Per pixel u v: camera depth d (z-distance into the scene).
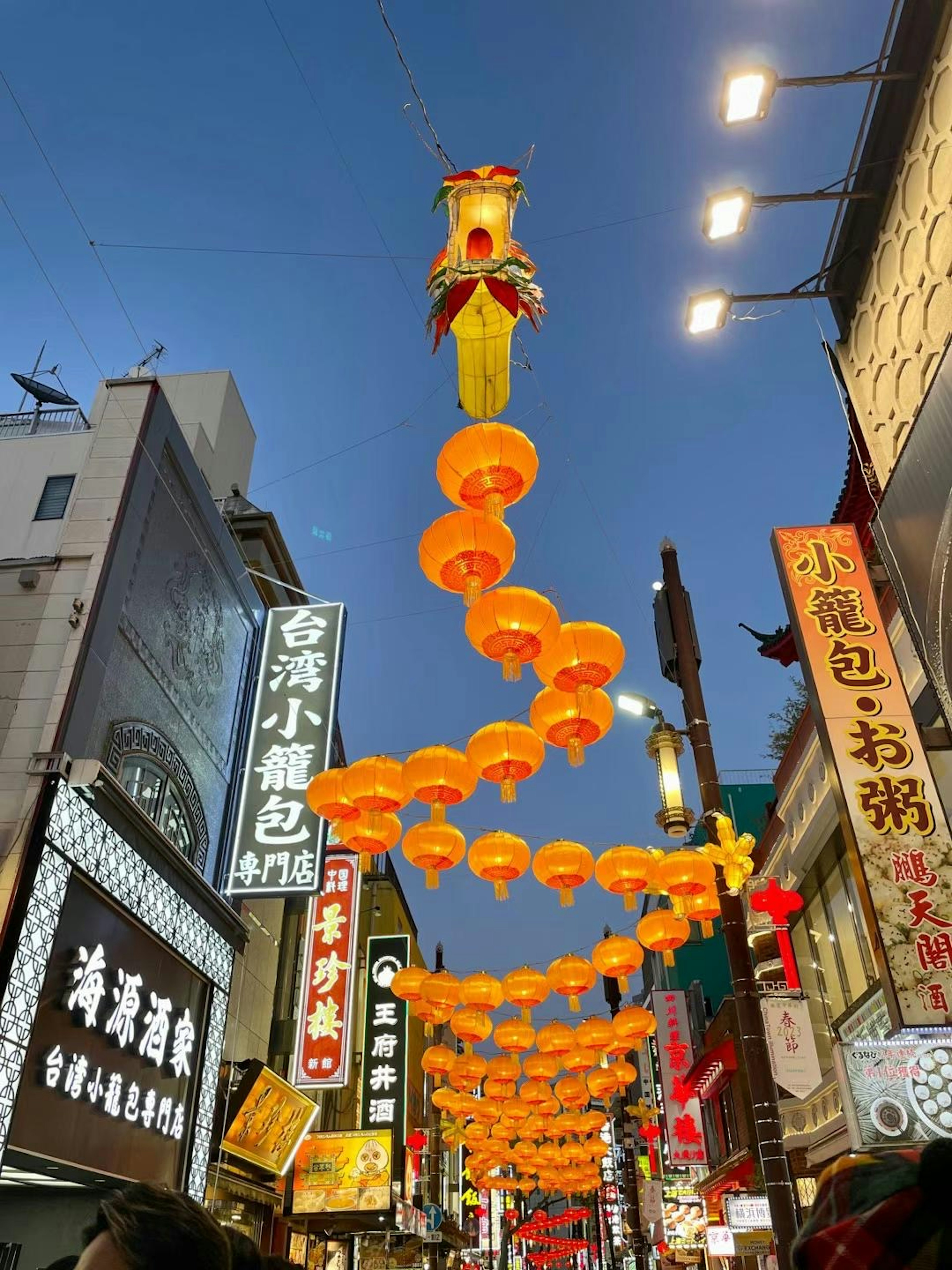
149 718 12.34
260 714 15.51
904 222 9.22
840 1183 1.52
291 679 15.82
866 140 9.62
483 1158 23.98
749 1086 9.94
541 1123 20.23
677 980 34.84
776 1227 9.16
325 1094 24.84
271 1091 15.98
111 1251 1.76
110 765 11.06
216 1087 12.86
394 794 9.99
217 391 21.72
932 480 8.18
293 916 21.45
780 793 17.52
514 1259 64.00
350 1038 18.44
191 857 13.38
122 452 12.23
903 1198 1.38
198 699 14.05
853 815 8.71
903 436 9.57
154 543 12.71
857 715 9.20
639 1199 34.56
